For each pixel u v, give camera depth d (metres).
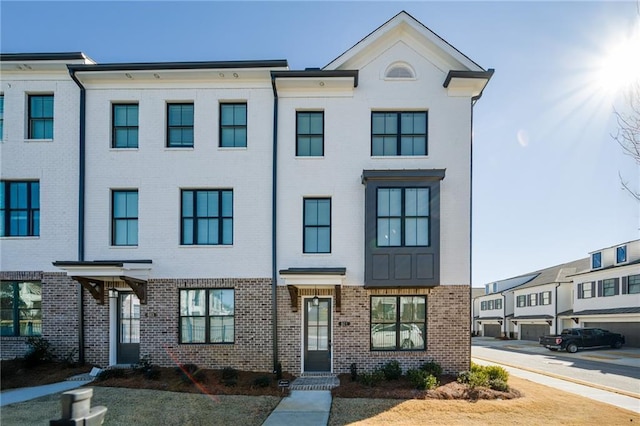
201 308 12.63
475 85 12.62
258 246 12.59
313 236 12.75
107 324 12.42
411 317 12.52
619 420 8.73
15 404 8.85
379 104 12.80
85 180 12.77
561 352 26.92
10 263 12.62
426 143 12.84
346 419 8.40
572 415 9.01
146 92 12.95
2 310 12.66
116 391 9.84
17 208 12.93
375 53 12.96
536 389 11.70
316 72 12.37
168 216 12.70
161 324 12.41
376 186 12.24
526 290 42.44
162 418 8.19
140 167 12.80
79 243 12.57
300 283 11.76
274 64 12.55
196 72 12.63
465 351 12.17
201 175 12.80
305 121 13.05
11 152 12.84
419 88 12.84
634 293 28.25
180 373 11.41
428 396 9.99
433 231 12.06
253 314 12.41
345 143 12.76
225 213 12.90
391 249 12.06
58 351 12.37
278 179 12.75
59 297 12.52
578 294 33.94
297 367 12.21
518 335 44.03
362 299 12.36
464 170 12.59
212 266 12.58
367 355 12.22
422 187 12.22
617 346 28.27
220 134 13.02
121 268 11.52
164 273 12.55
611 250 30.89
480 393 10.20
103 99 12.92
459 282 12.34
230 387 10.48
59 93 12.94
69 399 3.44
